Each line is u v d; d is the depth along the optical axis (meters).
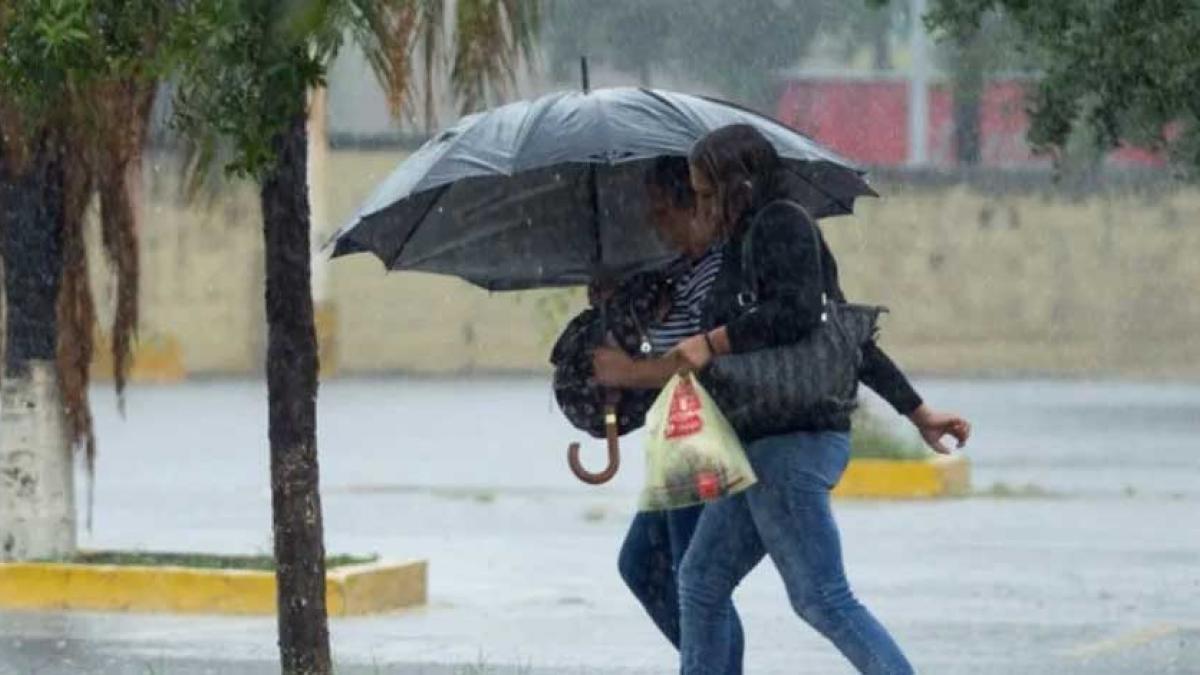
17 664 31.69
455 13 25.81
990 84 68.06
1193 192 108.94
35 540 39.00
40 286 38.75
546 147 23.30
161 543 47.44
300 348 23.48
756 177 21.14
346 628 35.72
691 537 22.89
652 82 107.69
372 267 111.44
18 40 20.83
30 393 38.88
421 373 111.62
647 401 23.53
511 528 52.59
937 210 110.19
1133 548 47.41
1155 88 27.72
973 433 78.31
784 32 110.75
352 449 75.25
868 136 117.75
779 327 20.62
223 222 109.19
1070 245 109.69
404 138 106.69
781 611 37.53
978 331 110.19
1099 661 32.12
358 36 22.02
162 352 108.31
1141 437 76.81
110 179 37.72
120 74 21.20
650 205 23.45
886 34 116.88
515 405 94.56
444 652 32.97
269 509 56.16
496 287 25.94
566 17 102.88
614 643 34.06
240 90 20.70
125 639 34.19
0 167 38.09
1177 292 109.31
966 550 46.97
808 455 20.91
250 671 30.97
